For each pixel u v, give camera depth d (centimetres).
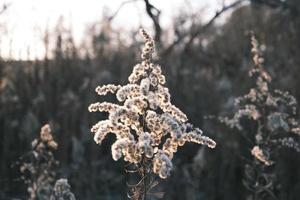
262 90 869
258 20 2052
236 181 1755
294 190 1366
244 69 2008
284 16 1828
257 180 834
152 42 447
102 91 456
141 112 434
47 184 862
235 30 2342
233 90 2056
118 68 2833
